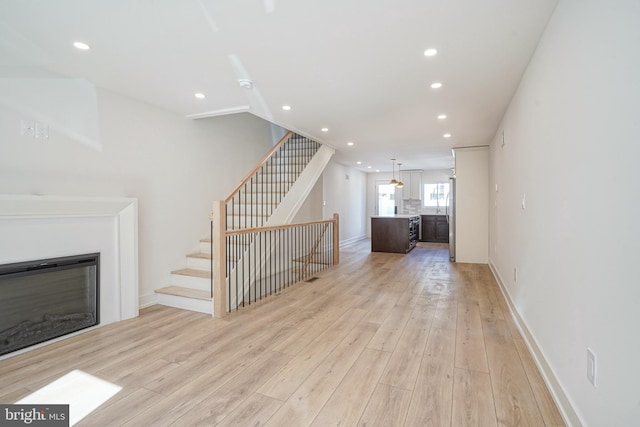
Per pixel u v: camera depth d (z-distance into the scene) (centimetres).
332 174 840
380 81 296
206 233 443
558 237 186
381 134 512
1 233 238
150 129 363
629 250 111
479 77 286
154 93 327
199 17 196
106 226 308
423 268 576
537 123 232
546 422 166
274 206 492
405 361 231
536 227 235
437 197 1043
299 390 196
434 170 1045
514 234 323
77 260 283
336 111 387
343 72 276
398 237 766
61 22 201
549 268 203
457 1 181
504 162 396
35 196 246
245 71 274
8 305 245
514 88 311
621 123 117
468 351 247
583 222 151
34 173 265
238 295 364
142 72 277
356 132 499
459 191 627
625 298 114
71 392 194
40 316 263
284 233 487
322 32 213
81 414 173
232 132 500
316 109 378
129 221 322
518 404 181
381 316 327
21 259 249
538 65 229
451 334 280
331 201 833
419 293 412
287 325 303
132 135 343
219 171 470
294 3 182
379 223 781
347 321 313
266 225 450
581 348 152
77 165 295
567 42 172
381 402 183
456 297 393
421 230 1023
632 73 110
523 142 280
